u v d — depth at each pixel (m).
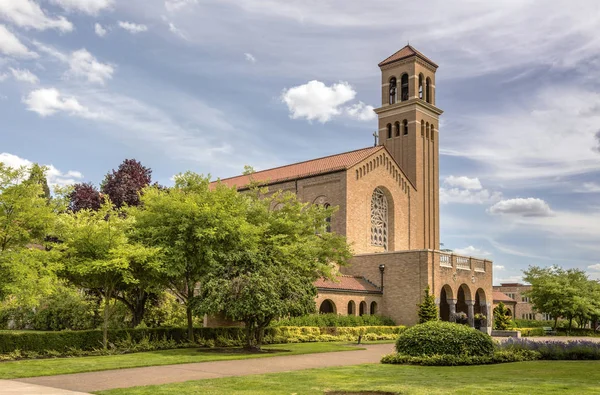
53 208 26.58
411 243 60.59
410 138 66.75
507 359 23.78
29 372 19.56
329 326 42.22
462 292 58.16
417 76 68.31
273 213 35.88
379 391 14.96
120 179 52.69
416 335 23.81
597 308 63.84
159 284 32.50
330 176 54.72
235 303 27.73
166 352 27.95
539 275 64.06
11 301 29.39
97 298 39.59
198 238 29.94
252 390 15.26
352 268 53.09
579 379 17.16
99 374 19.50
